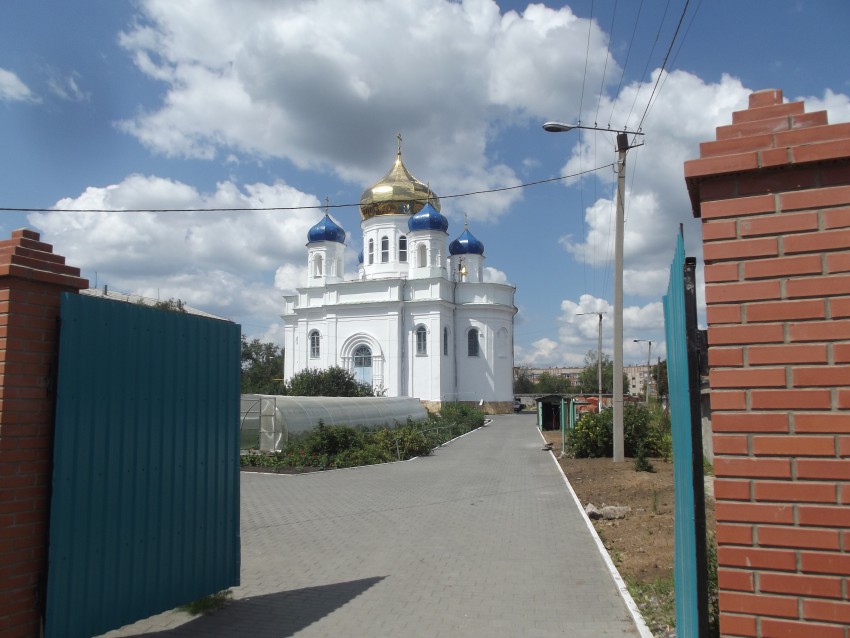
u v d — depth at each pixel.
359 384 39.00
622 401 17.33
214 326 6.23
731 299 2.90
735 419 2.85
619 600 6.43
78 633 4.71
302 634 5.63
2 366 4.42
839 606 2.66
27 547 4.47
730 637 2.80
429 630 5.69
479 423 38.12
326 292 50.06
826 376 2.73
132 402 5.26
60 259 4.84
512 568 7.64
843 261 2.75
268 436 21.08
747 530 2.81
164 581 5.50
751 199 2.91
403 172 53.69
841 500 2.68
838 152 2.76
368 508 11.81
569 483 14.58
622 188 16.94
